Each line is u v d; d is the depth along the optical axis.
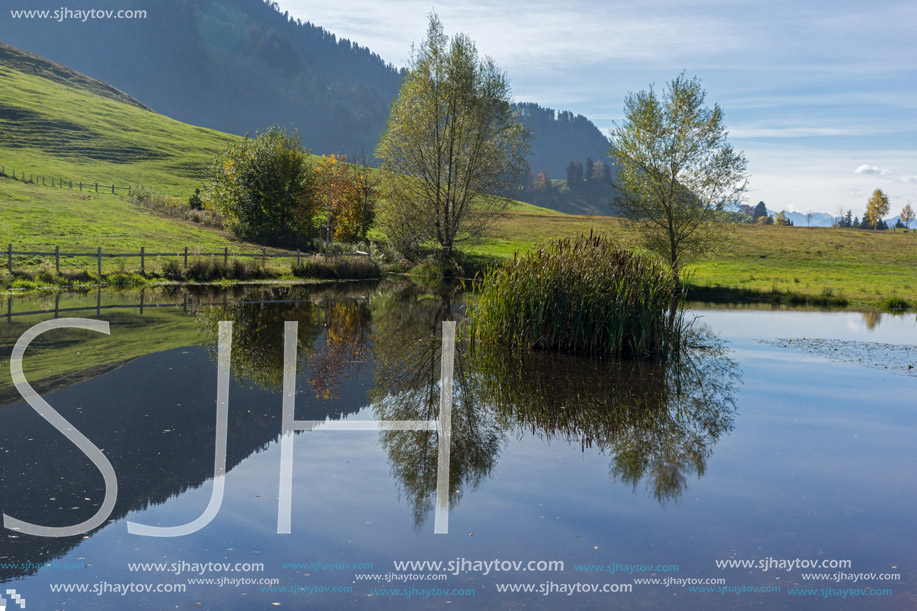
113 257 32.38
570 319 15.88
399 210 39.12
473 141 37.91
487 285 17.23
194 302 22.98
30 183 58.62
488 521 6.58
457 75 36.38
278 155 44.59
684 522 6.62
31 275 26.19
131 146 86.31
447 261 39.00
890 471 8.12
